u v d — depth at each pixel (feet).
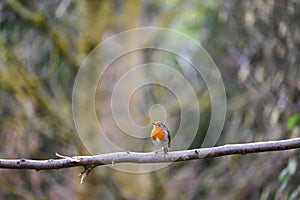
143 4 46.24
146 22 48.16
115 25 42.91
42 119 44.34
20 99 44.24
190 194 46.06
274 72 42.22
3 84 43.55
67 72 47.24
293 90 40.34
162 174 44.73
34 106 45.29
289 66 41.68
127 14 42.93
